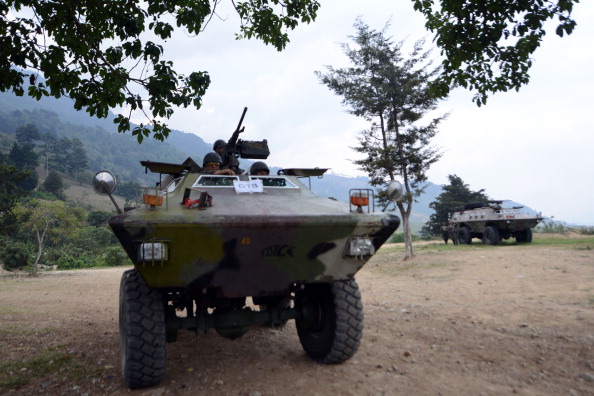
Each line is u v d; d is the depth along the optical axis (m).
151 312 3.72
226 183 4.79
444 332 5.40
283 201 4.29
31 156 112.44
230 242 3.48
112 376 4.11
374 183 15.44
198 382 3.92
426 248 18.84
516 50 6.05
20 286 12.59
